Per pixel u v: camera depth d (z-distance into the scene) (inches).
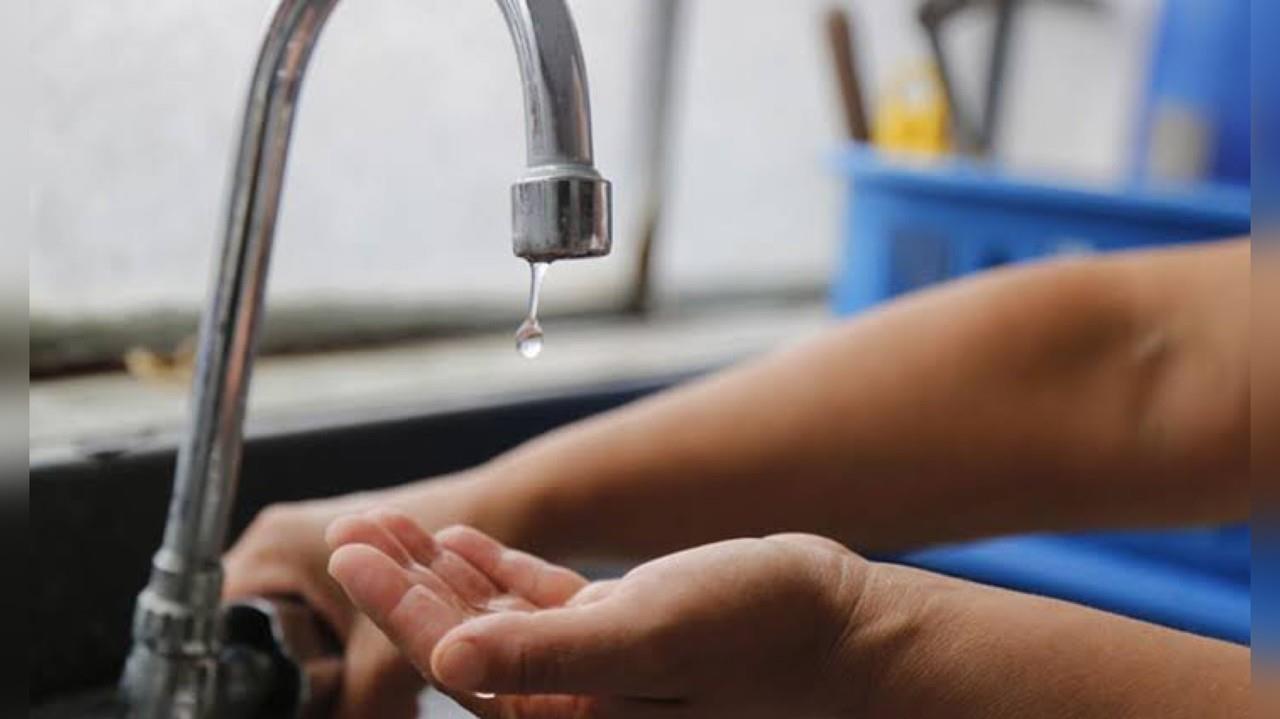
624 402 46.7
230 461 29.0
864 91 56.6
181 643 29.2
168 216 39.4
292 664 30.7
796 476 32.8
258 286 28.3
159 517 35.1
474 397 42.1
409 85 45.5
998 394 32.9
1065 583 45.8
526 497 32.0
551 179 23.4
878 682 25.7
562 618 24.5
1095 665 25.6
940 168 49.9
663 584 25.1
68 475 33.9
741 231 61.3
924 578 26.6
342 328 45.4
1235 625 43.3
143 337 39.4
